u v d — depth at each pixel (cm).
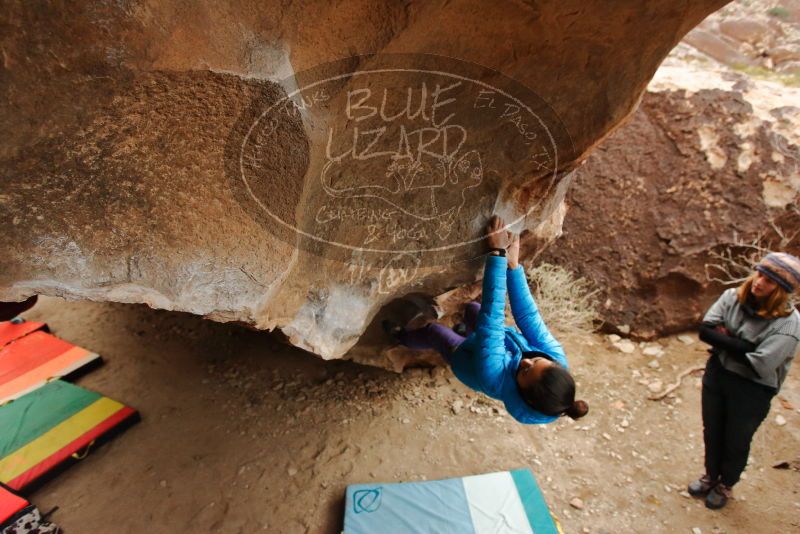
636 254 360
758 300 198
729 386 212
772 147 322
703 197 341
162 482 247
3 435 260
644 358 338
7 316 176
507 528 218
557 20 122
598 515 237
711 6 128
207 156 108
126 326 362
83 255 109
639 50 137
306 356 331
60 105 92
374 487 236
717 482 238
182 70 96
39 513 224
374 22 109
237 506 237
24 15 82
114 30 88
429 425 282
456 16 115
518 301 195
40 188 100
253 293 132
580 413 160
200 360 329
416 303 258
